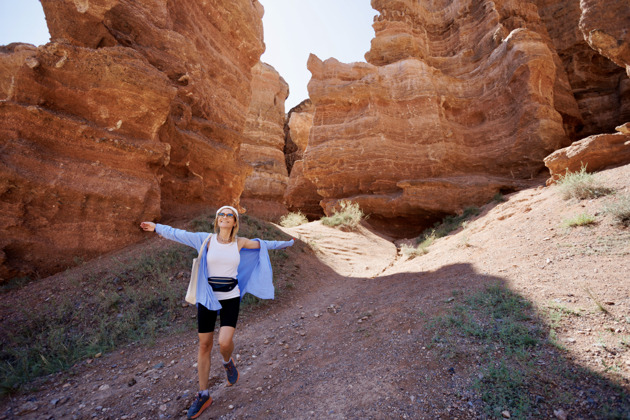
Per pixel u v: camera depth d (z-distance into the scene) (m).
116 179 7.89
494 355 2.85
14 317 4.90
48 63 7.29
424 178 18.36
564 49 21.70
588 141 9.10
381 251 13.52
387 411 2.36
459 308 3.91
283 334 4.55
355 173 19.77
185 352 4.11
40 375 3.69
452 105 19.97
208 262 2.96
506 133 17.66
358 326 4.32
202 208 11.57
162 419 2.74
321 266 9.84
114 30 9.20
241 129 15.72
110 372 3.74
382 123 19.59
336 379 2.99
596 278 3.92
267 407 2.72
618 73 19.47
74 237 7.11
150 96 8.42
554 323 3.18
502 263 5.47
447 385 2.57
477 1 22.64
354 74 21.33
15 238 6.41
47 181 6.89
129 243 7.79
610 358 2.57
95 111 7.99
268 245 3.33
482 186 15.50
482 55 21.09
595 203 6.46
